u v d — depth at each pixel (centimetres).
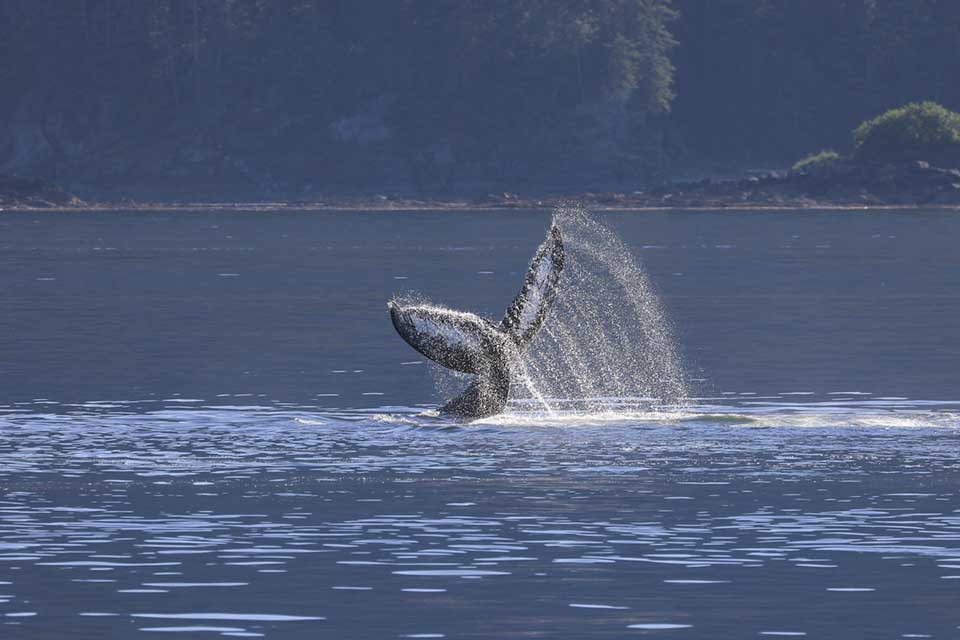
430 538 5666
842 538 5656
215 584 5069
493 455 7206
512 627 4628
